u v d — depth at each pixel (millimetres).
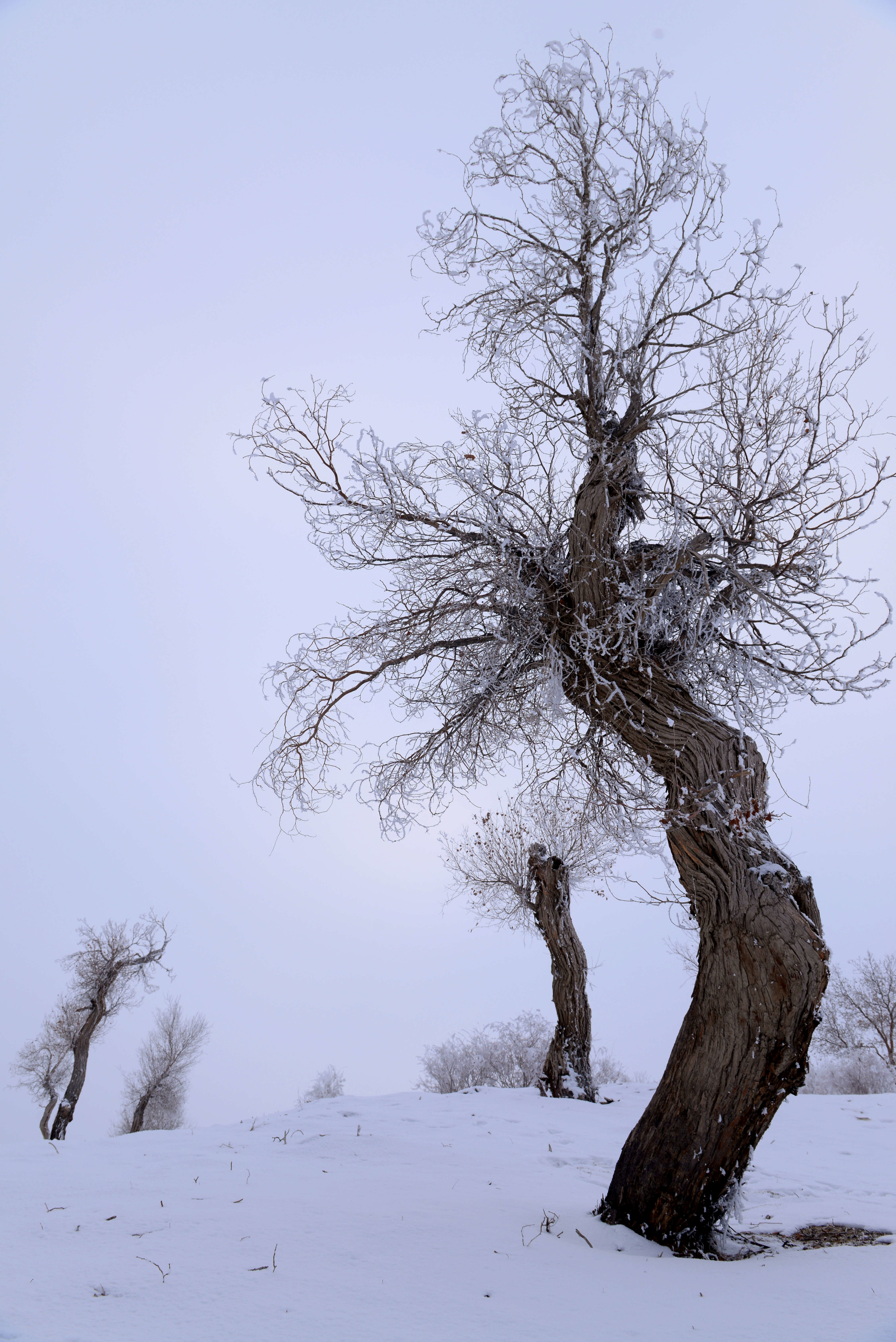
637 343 5492
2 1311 2842
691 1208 4074
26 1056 23141
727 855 4539
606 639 5230
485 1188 5418
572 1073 12758
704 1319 2852
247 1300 3016
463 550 6059
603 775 6680
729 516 5188
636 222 5504
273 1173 5754
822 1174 6664
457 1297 3104
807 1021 4164
